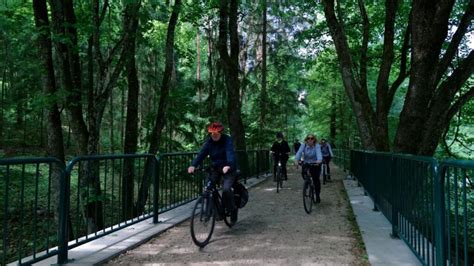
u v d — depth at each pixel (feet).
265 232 23.06
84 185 22.34
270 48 88.07
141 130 59.11
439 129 34.22
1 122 79.20
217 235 22.33
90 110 36.06
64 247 16.56
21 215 14.83
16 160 13.83
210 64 72.33
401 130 34.76
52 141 38.63
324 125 135.23
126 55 37.60
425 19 33.71
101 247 18.86
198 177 33.63
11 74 58.34
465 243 10.27
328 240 21.08
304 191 29.22
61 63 35.76
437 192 12.30
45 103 34.01
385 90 48.44
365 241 20.04
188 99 57.06
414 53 34.37
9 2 41.45
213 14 65.31
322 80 102.94
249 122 86.33
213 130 21.44
